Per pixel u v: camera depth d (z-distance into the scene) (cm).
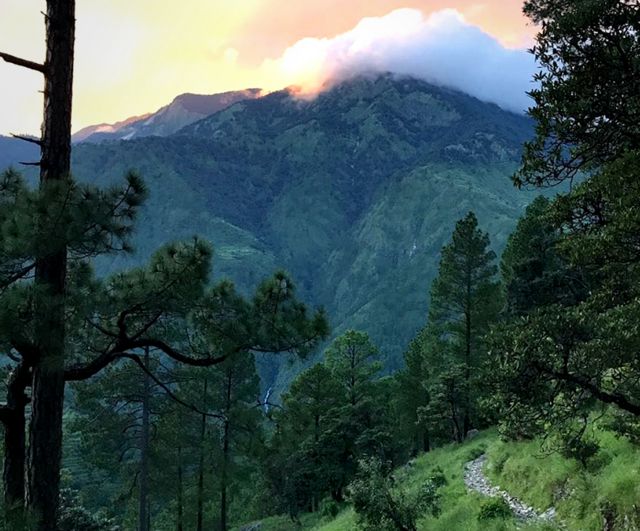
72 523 2481
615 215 834
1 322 701
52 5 879
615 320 791
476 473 2350
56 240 759
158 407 3022
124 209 847
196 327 1012
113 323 1014
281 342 1013
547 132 888
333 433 3819
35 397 836
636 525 1162
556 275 3206
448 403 3866
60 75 878
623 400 813
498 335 851
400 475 1858
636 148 844
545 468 1723
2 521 699
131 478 3303
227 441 3012
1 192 916
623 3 770
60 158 877
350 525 2369
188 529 3747
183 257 913
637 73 803
